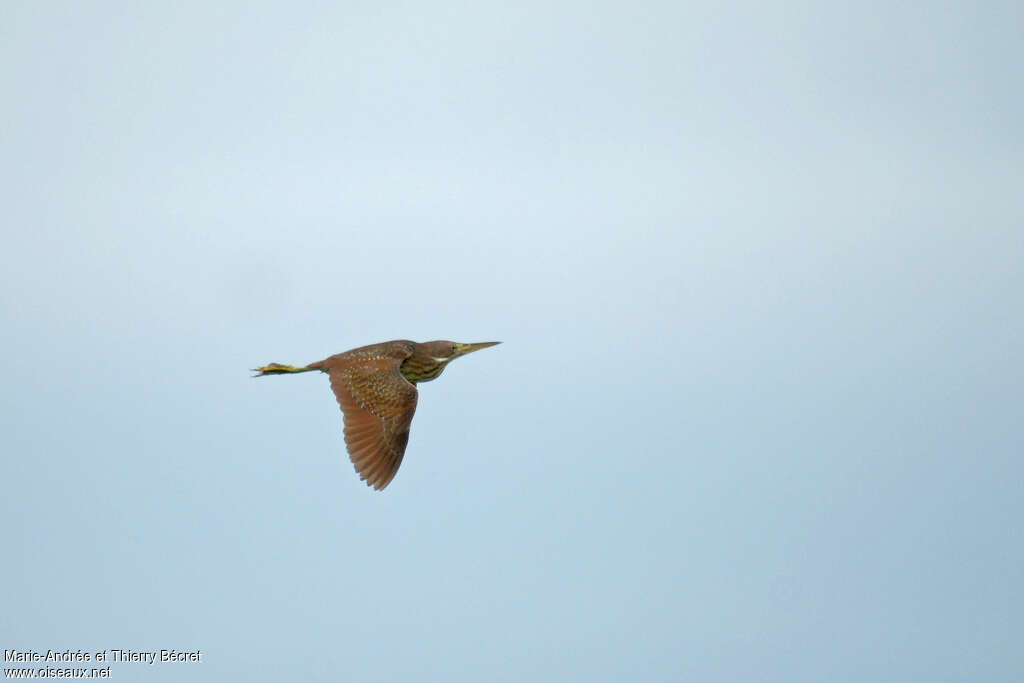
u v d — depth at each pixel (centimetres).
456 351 2722
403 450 2431
